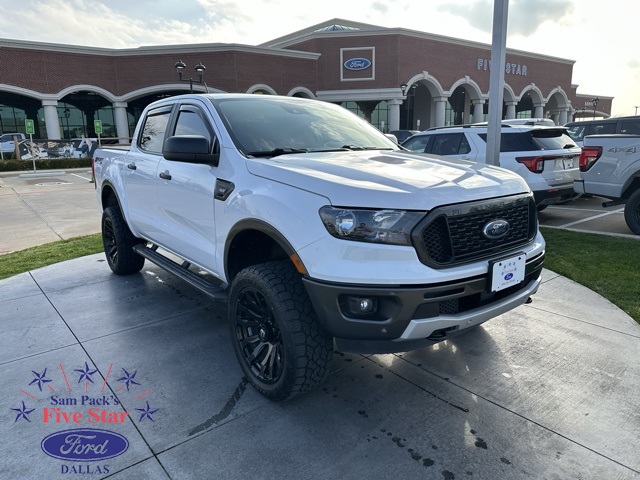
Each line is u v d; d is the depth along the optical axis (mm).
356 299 2406
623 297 4520
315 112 4020
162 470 2338
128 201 4762
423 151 9156
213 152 3375
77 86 32000
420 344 2539
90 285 5168
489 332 3857
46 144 28812
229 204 3018
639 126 10344
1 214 11195
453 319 2484
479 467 2346
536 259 2967
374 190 2432
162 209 4062
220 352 3562
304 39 37562
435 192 2498
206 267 3516
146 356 3506
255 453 2455
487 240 2646
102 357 3492
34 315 4309
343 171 2732
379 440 2553
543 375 3186
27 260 6344
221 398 2959
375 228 2357
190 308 4449
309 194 2547
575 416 2736
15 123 39344
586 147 7457
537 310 4285
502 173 3045
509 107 46094
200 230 3477
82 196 14578
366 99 37031
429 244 2418
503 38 6125
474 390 3027
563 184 7773
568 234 7215
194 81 31766
